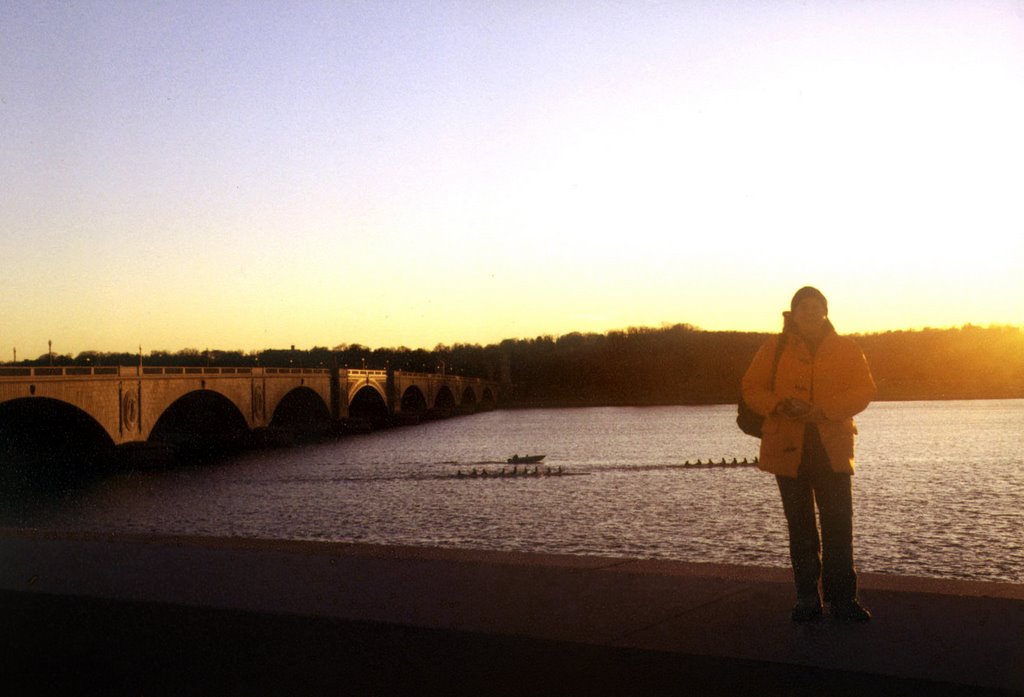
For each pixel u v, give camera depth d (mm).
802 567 6836
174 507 66125
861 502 63750
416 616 7316
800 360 6973
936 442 125625
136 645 7020
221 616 7617
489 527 55062
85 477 82375
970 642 6180
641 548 46594
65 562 9594
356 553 9547
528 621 7051
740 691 5617
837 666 5926
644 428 169875
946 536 49562
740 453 111312
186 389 94312
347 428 147875
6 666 6656
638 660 6180
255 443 118062
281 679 6191
